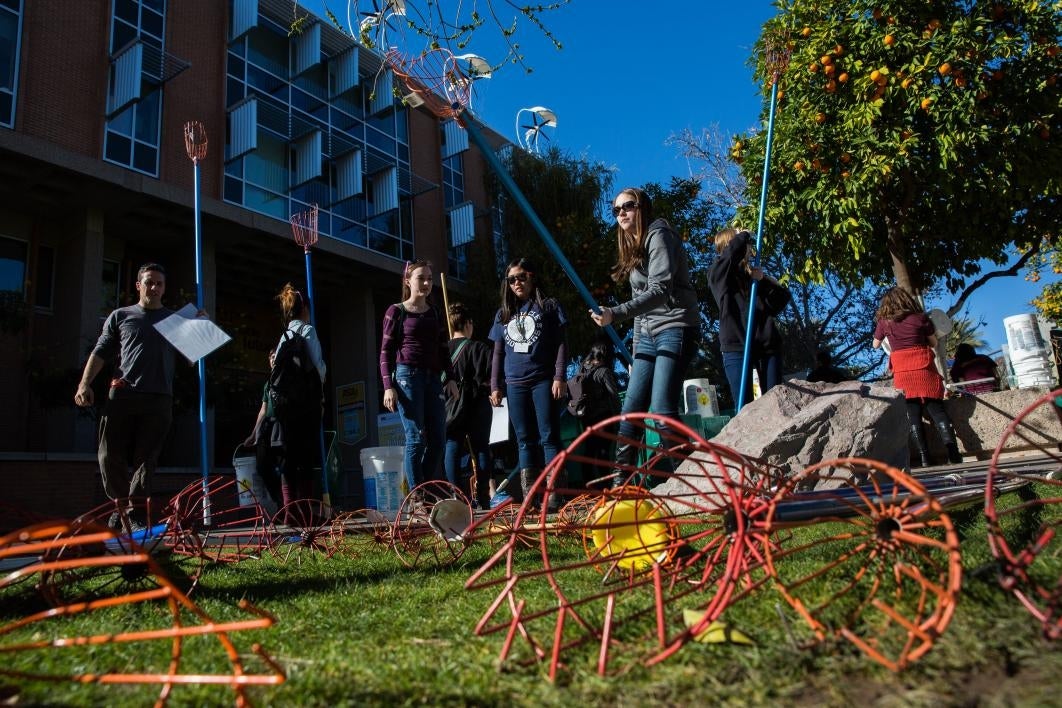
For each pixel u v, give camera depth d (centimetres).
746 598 176
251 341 2203
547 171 2292
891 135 983
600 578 244
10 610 239
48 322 1625
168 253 1888
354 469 2048
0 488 1169
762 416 404
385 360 484
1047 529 130
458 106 478
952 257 1179
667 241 392
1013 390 682
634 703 120
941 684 112
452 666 145
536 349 480
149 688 139
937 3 1000
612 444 665
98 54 1627
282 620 215
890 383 916
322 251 2008
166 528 275
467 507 329
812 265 1123
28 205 1598
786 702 114
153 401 480
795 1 1052
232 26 1922
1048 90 957
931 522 151
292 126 2050
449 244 2494
